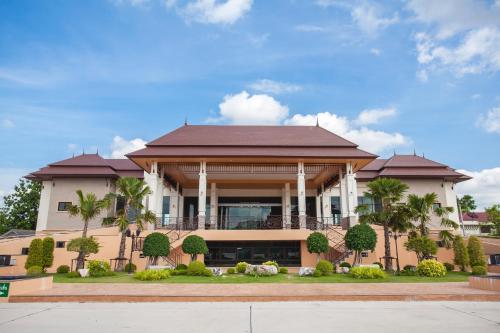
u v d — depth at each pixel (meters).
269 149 22.77
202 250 18.81
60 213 27.27
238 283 14.07
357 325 7.38
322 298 10.64
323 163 22.94
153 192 22.06
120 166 30.38
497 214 36.41
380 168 29.66
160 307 9.59
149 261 19.20
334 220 29.09
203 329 7.06
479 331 6.82
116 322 7.68
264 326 7.32
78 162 28.59
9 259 21.19
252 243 22.92
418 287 12.78
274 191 29.69
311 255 22.30
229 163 22.91
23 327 7.22
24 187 37.19
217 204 29.31
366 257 20.66
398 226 19.09
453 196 28.52
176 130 25.92
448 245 21.30
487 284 11.93
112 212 27.73
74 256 20.55
